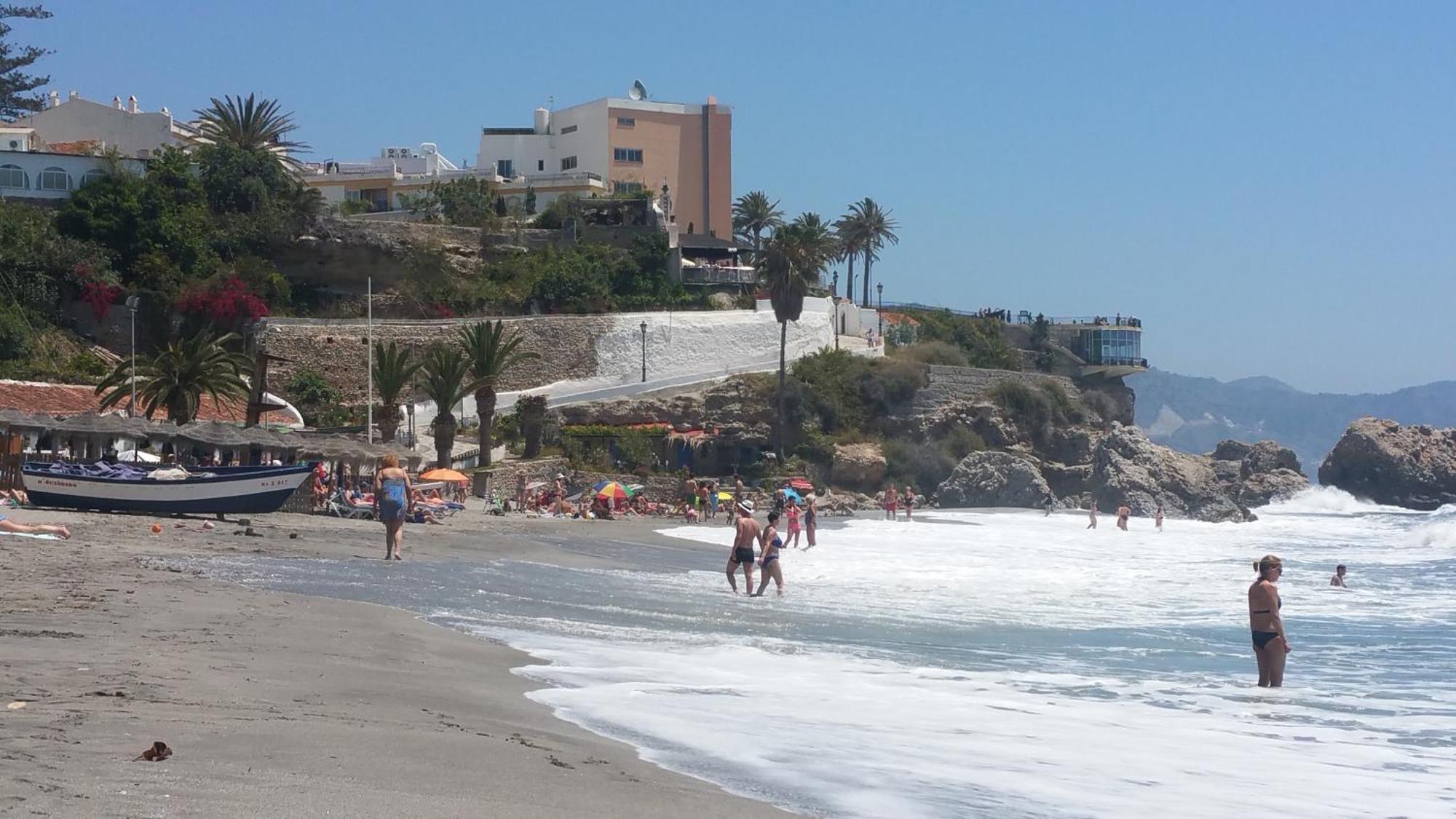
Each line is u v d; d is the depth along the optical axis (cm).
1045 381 9262
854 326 10275
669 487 6606
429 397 7031
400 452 4819
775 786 831
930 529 5428
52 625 1223
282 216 7588
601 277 8588
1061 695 1381
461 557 2797
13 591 1470
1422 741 1186
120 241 6956
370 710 940
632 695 1153
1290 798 909
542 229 9350
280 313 7269
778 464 7681
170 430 3900
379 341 7138
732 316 8562
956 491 7725
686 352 8306
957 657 1666
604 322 7981
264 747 766
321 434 5519
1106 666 1659
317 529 3170
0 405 4762
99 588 1551
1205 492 7438
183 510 3078
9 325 5975
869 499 7438
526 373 7644
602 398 7706
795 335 8838
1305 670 1722
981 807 818
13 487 3281
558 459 6606
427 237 8212
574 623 1733
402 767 752
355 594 1838
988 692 1362
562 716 1024
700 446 7575
